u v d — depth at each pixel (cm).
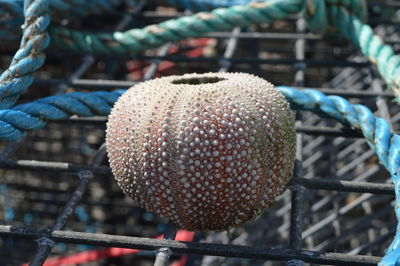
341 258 48
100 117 59
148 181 48
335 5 66
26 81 56
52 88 77
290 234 50
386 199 76
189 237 65
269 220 79
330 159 85
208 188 48
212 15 66
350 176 80
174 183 48
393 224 73
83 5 70
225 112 48
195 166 47
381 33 88
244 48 92
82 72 66
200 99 48
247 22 66
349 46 73
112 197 89
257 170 48
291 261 48
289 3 66
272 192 49
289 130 50
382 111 59
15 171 87
